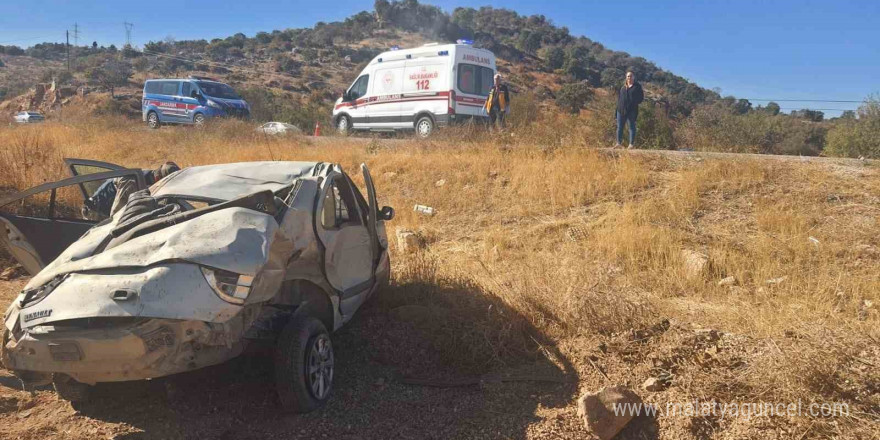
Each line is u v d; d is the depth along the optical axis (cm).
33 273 506
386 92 1808
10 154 1130
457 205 984
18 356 358
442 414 413
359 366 487
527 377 449
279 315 421
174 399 424
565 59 9706
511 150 1195
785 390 384
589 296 509
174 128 1970
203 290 351
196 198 472
